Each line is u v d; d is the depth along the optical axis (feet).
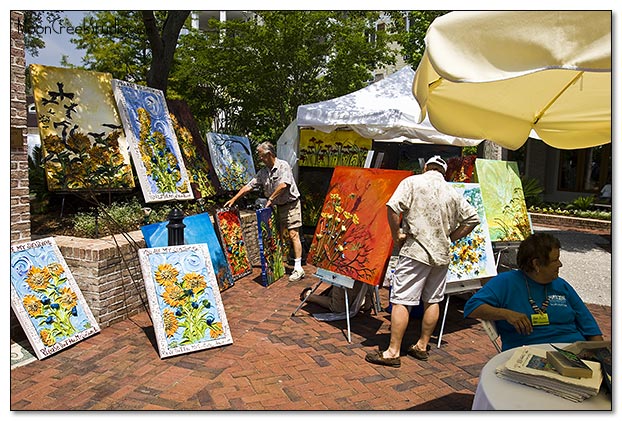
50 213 21.71
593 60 6.24
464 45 7.06
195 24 52.70
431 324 13.89
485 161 19.84
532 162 57.11
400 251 13.62
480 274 16.30
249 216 24.99
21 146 15.05
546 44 6.51
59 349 13.64
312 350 14.47
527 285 9.84
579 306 9.84
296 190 22.49
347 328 16.08
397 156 30.66
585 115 12.99
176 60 44.01
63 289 14.46
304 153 30.66
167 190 21.52
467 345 15.25
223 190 26.68
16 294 13.21
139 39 43.68
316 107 27.58
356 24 42.19
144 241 17.60
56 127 18.12
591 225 42.16
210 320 14.74
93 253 15.26
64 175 18.03
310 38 40.91
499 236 18.90
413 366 13.58
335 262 16.12
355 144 29.01
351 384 12.38
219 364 13.35
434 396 11.87
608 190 49.57
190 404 11.16
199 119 45.34
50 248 14.58
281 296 19.90
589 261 29.22
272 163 22.17
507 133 13.80
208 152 27.32
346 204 16.47
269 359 13.76
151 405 11.06
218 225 21.77
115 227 19.06
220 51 41.52
